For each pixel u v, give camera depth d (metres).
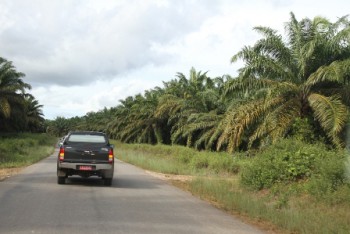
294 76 19.67
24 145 45.41
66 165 14.43
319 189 10.77
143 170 23.52
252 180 13.83
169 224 8.39
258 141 23.09
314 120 18.69
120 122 67.50
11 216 8.61
